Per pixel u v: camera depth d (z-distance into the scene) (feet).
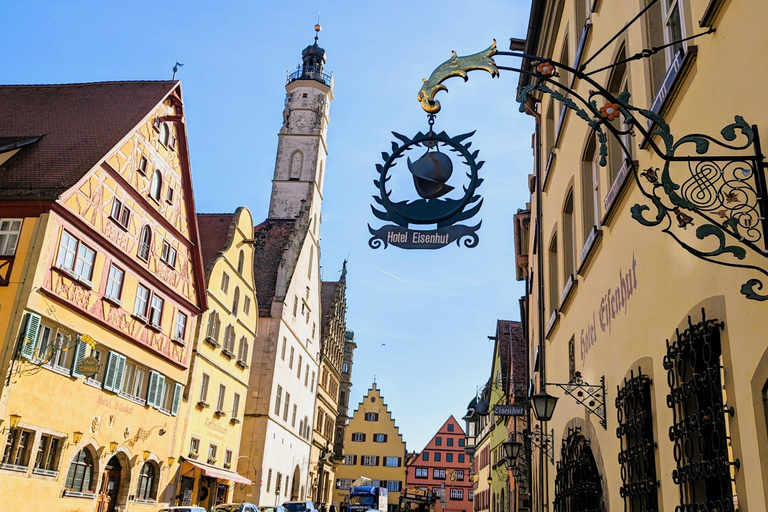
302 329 166.71
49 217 68.28
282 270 152.25
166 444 93.61
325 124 196.44
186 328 99.66
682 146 20.86
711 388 18.33
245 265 127.95
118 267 81.10
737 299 16.78
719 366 17.92
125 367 83.61
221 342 114.21
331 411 212.02
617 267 28.37
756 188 15.17
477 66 19.81
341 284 222.69
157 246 90.63
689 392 19.48
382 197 21.93
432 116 22.27
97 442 76.74
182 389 98.17
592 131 33.09
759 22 16.05
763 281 15.43
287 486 156.35
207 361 107.76
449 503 289.12
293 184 185.26
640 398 24.34
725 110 17.80
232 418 119.65
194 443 104.63
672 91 21.30
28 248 67.10
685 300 20.30
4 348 63.77
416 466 295.07
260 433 135.64
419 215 21.52
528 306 76.13
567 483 39.63
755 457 15.70
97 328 76.79
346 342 258.37
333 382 212.84
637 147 25.80
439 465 295.28
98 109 89.56
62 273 70.08
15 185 71.00
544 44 51.83
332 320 205.87
